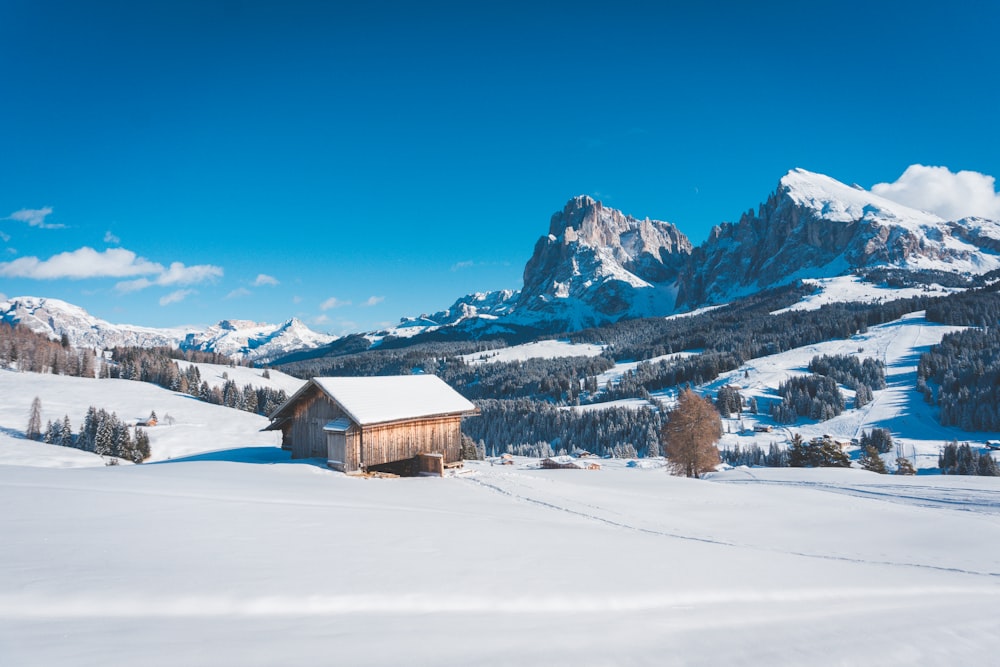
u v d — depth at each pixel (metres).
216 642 6.34
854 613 10.02
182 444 106.88
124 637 6.33
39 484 17.42
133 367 173.38
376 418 29.89
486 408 198.25
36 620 6.73
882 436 123.75
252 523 12.92
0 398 125.50
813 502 30.88
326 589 8.53
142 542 10.48
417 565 10.33
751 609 9.71
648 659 6.67
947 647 8.15
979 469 89.00
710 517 24.92
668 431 56.38
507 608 8.55
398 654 6.30
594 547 13.89
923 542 21.56
